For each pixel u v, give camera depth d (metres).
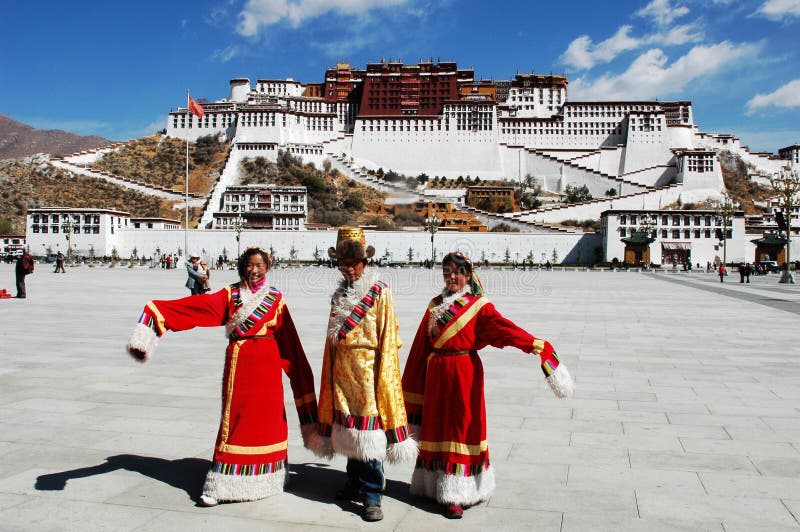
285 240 116.06
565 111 185.75
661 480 6.72
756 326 20.95
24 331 17.97
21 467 6.93
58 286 39.97
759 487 6.52
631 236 106.12
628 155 176.38
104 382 11.24
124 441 7.89
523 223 131.88
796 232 123.31
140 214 146.12
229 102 192.75
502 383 11.55
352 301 6.18
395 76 195.50
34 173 157.38
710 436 8.30
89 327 18.95
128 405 9.62
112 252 115.56
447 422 6.11
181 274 61.09
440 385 6.21
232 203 141.38
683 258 111.19
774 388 11.22
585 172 168.50
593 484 6.61
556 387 5.99
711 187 162.62
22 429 8.33
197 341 16.45
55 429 8.36
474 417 6.10
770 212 160.12
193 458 7.32
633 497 6.26
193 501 6.11
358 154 176.50
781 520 5.71
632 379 12.00
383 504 6.20
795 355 14.88
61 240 115.75
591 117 185.38
